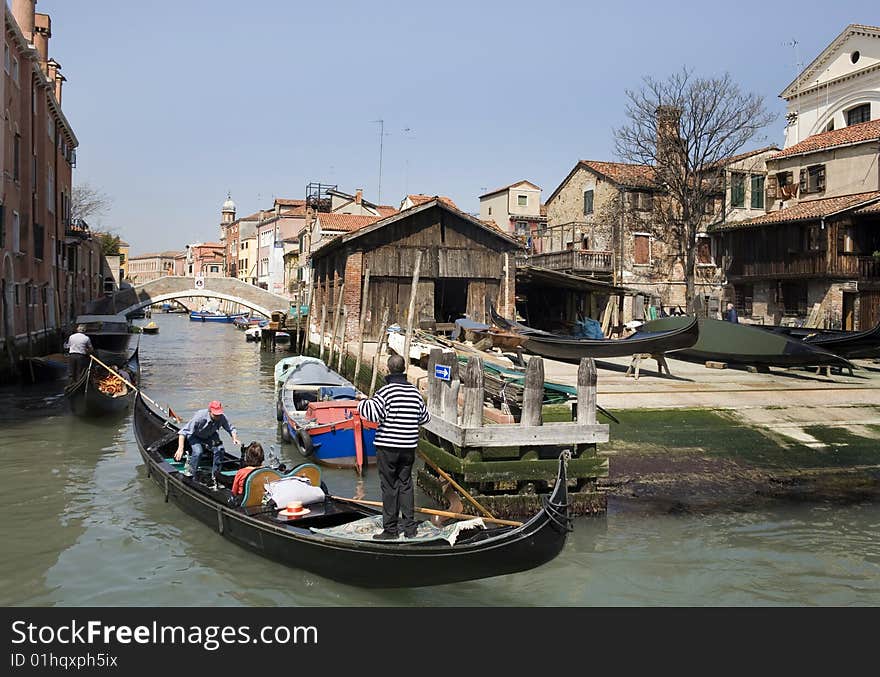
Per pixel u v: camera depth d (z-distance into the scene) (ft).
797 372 51.52
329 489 32.68
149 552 23.95
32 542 24.88
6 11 66.49
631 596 20.63
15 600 20.49
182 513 28.07
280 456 39.01
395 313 71.82
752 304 92.43
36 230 84.33
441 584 19.61
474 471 25.79
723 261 95.71
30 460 36.68
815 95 102.63
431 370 29.76
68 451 38.83
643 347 48.39
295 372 47.73
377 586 20.42
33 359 64.39
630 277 98.58
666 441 31.12
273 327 114.42
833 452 31.37
